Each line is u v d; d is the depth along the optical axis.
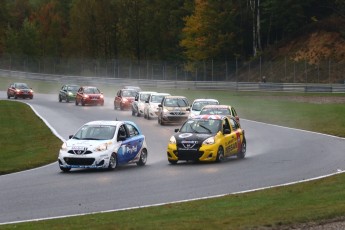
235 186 32.88
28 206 27.39
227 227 21.31
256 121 81.94
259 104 103.12
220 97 119.75
